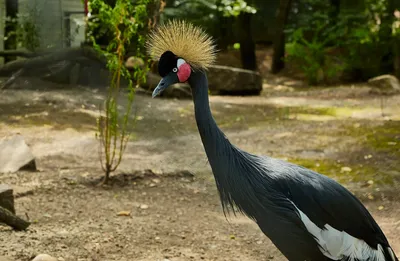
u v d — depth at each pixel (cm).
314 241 401
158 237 588
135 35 822
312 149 938
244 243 584
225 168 402
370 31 1922
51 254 535
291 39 2119
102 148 927
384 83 1598
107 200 694
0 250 530
